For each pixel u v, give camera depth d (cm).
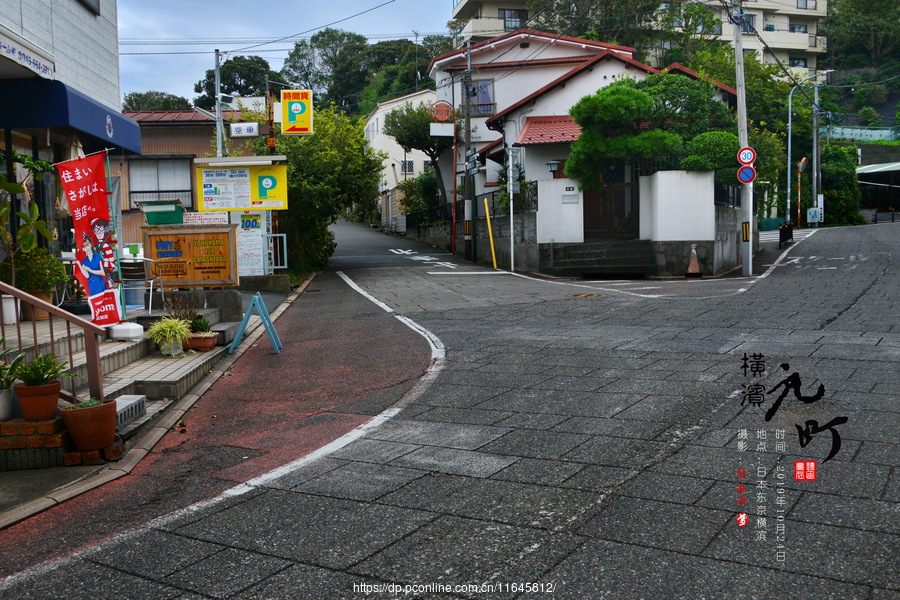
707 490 410
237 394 750
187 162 2517
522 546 352
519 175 2527
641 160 2114
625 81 2145
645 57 4369
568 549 346
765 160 2720
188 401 707
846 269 1817
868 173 4781
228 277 1116
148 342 872
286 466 501
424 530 376
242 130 1995
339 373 821
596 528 367
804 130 4188
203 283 1116
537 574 323
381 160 2519
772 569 318
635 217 2209
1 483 494
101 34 1178
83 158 708
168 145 2661
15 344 652
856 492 397
